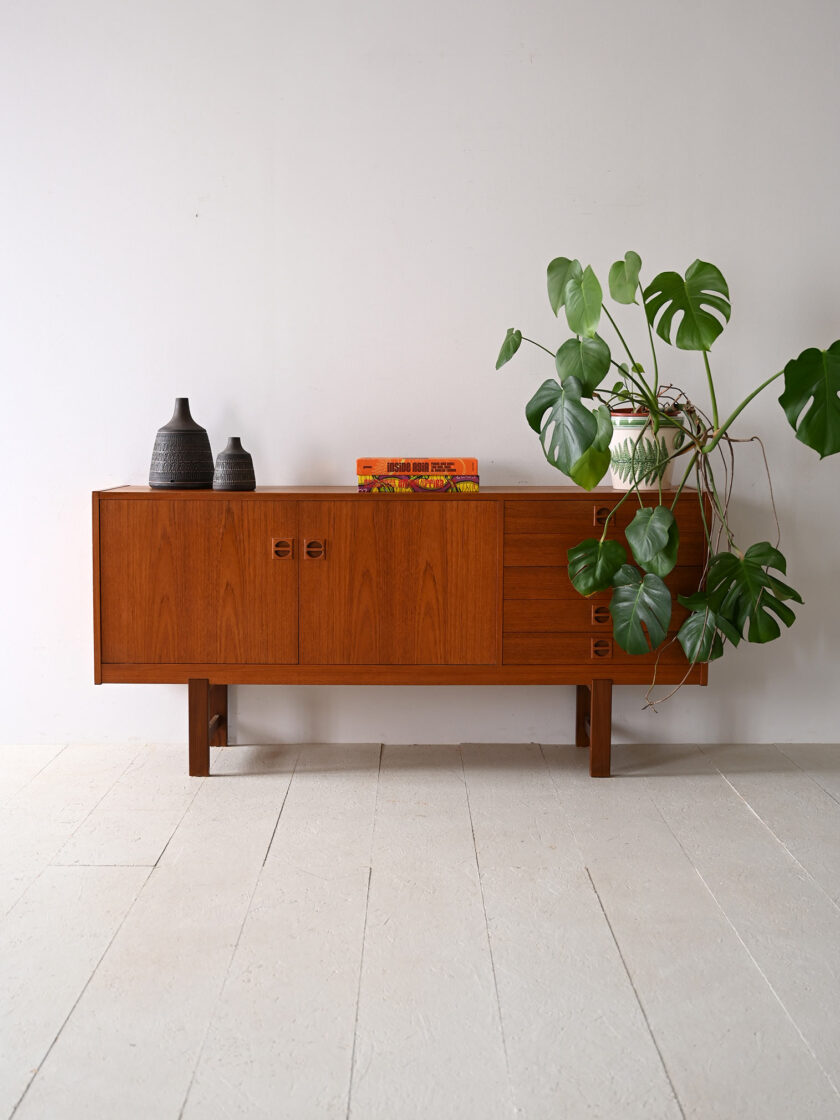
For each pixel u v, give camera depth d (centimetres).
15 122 303
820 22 302
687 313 270
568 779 293
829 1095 160
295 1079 163
